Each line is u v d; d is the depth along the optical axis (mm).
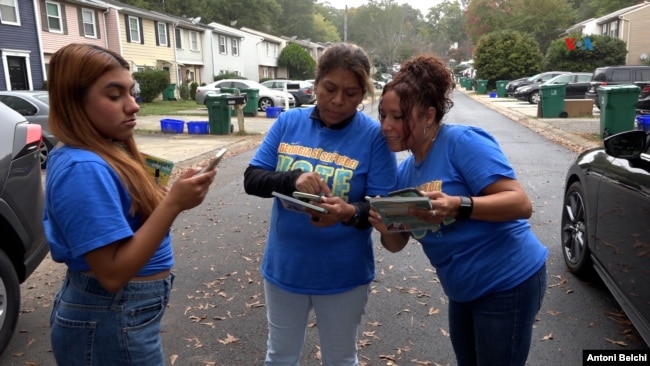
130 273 1528
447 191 2010
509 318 2035
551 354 3270
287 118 2281
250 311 3998
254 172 2191
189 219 6707
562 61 41281
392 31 70562
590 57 41031
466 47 91938
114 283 1529
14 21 24000
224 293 4328
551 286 4281
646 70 21844
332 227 2176
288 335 2373
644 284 2934
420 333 3600
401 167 2320
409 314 3889
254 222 6535
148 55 35875
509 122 18734
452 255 2062
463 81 58094
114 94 1620
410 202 1778
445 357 3291
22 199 3564
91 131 1603
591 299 4027
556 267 4707
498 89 37125
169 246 1825
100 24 30906
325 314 2309
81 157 1537
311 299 2338
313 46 71188
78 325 1635
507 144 12750
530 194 7488
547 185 8055
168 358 3324
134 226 1661
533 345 3375
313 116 2205
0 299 3305
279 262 2268
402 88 1940
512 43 43969
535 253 2080
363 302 2340
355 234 2209
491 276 2010
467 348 2316
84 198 1485
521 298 2023
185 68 41250
